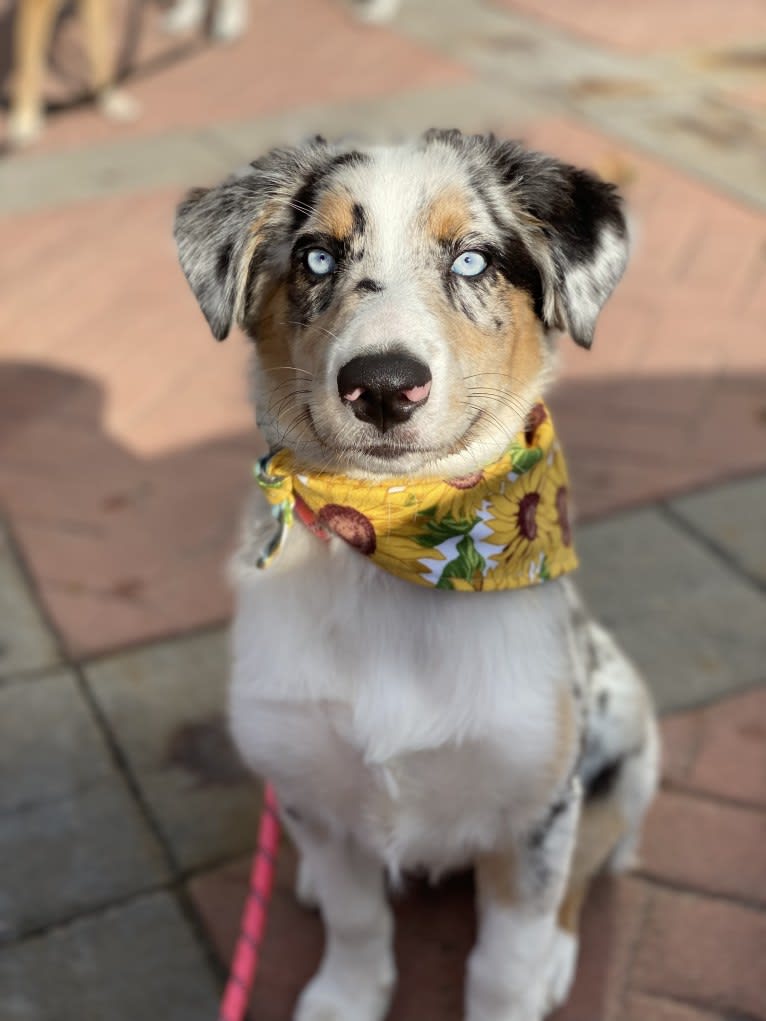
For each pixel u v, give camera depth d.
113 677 0.68
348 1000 0.50
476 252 0.43
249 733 0.45
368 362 0.38
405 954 0.53
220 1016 0.50
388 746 0.43
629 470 0.85
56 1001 0.51
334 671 0.43
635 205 1.23
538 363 0.46
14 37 1.81
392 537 0.43
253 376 0.46
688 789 0.60
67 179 1.33
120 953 0.53
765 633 0.70
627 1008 0.50
